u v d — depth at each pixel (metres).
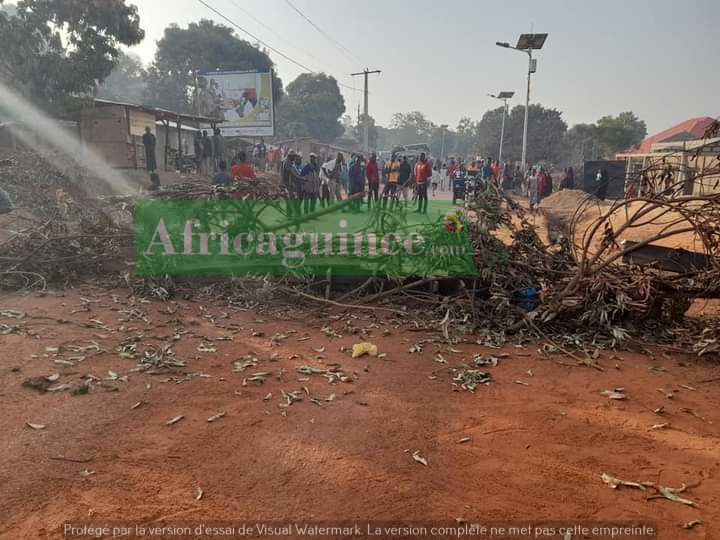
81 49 18.80
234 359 5.14
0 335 5.33
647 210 6.07
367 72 43.38
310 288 7.47
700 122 46.88
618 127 62.25
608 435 3.85
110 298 7.04
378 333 6.08
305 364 5.07
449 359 5.33
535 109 64.44
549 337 6.00
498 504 3.02
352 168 17.03
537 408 4.26
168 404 4.13
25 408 3.93
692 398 4.55
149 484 3.11
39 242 7.99
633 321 6.30
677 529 2.85
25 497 2.94
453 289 7.05
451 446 3.64
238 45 52.50
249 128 32.56
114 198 8.35
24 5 18.02
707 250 6.29
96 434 3.64
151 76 53.59
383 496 3.05
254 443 3.59
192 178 20.67
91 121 20.70
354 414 4.07
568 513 2.96
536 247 7.29
